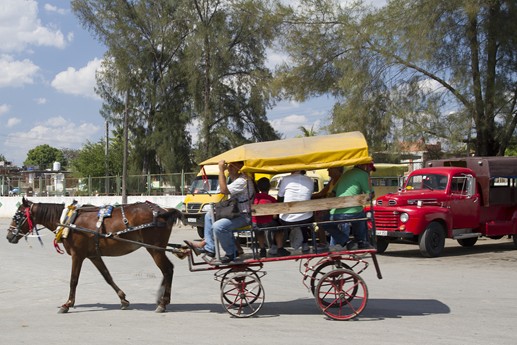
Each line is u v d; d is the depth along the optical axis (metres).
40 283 12.34
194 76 41.16
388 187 25.84
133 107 45.47
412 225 15.77
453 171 16.73
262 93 41.84
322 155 8.55
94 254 9.37
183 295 10.69
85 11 42.81
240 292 8.71
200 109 43.03
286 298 10.20
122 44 43.88
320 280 8.46
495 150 24.48
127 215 9.30
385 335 7.34
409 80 25.19
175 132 44.72
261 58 42.41
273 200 9.09
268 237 8.87
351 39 25.98
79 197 39.97
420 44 22.92
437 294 10.41
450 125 23.84
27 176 54.84
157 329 7.83
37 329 7.91
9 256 17.45
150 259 16.31
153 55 45.56
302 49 28.19
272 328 7.84
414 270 13.62
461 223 16.69
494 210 17.58
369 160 8.48
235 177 8.91
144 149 46.34
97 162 54.62
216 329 7.80
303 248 8.74
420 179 17.48
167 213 9.30
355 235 8.81
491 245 19.48
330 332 7.55
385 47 24.78
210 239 8.91
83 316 8.84
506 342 6.93
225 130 42.16
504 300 9.77
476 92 23.05
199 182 21.72
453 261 15.30
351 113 26.17
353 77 25.91
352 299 9.13
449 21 22.83
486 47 22.97
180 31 44.66
